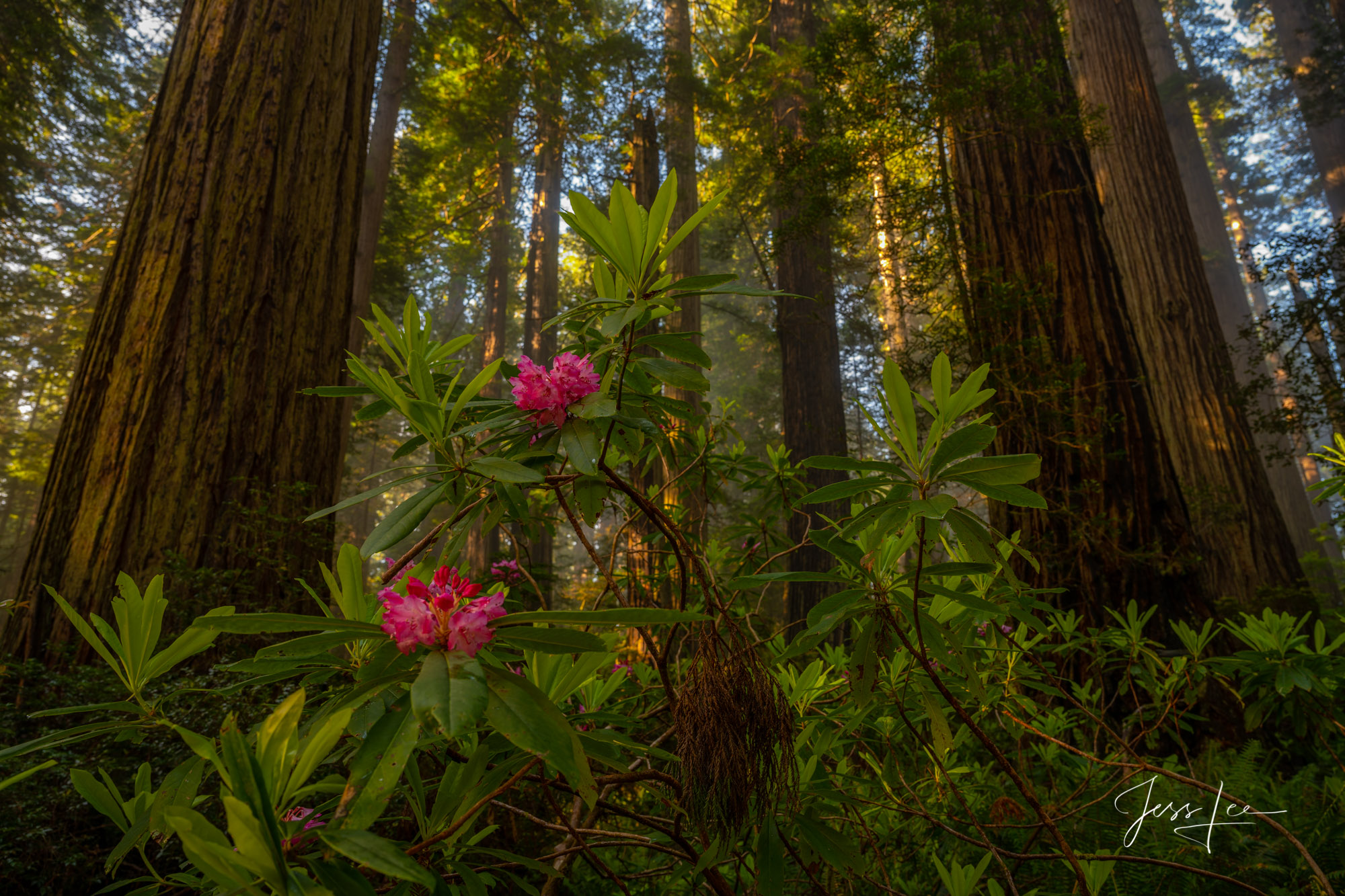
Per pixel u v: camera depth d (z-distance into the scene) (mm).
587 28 12273
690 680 1009
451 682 664
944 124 5520
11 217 13195
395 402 1040
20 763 2152
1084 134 5523
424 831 875
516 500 1188
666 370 1151
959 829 1783
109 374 3787
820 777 1395
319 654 902
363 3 5172
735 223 13266
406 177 13570
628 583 2043
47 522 3553
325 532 4160
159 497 3592
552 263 15656
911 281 5590
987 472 948
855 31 5781
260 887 626
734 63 13328
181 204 4082
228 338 3963
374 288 12523
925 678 1367
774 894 1008
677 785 1055
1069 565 4086
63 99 11977
